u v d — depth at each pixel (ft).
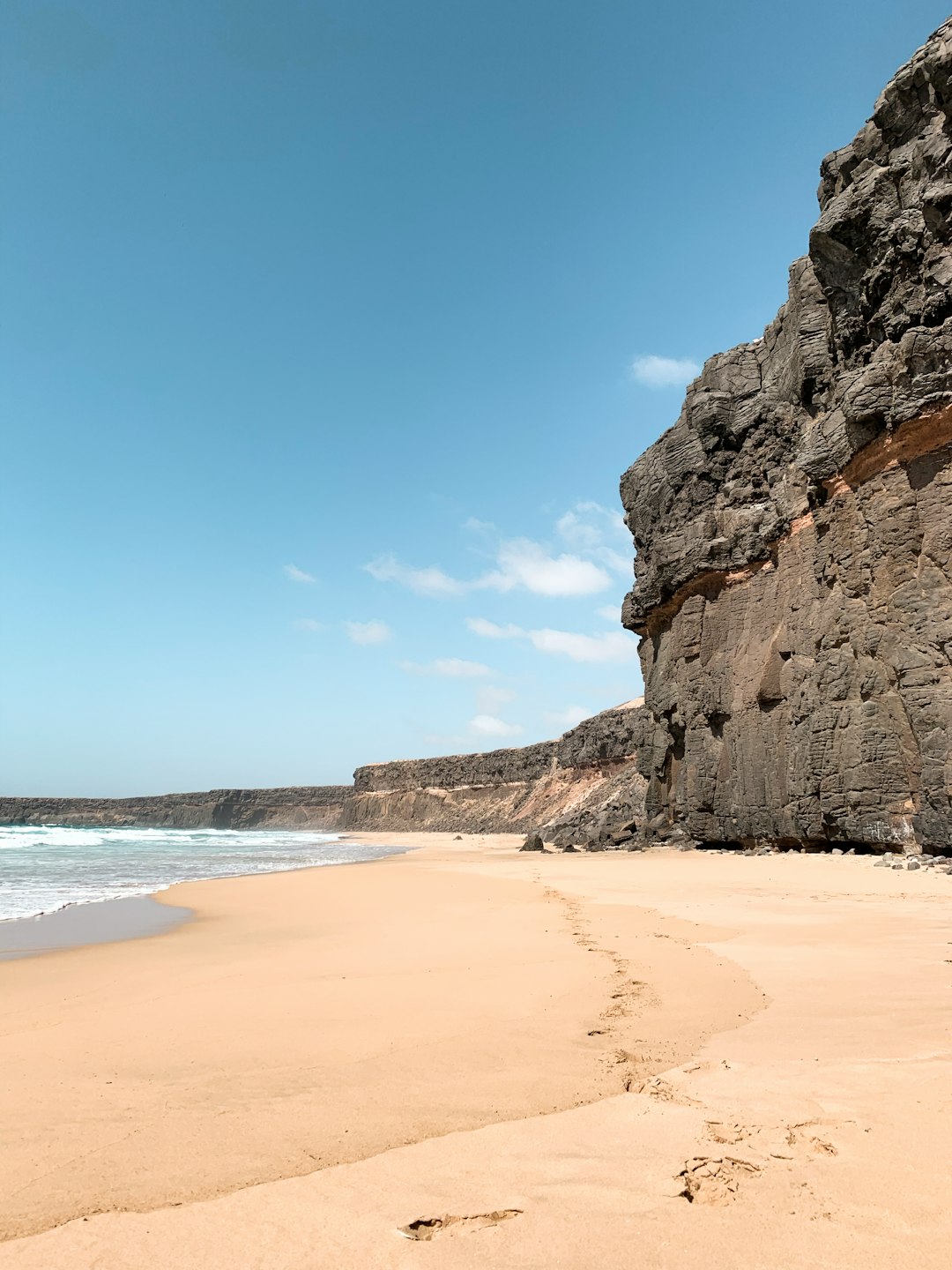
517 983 31.19
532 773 377.91
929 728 72.13
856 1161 13.12
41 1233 12.20
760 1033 22.04
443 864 137.18
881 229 81.20
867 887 61.21
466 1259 10.84
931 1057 18.42
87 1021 28.63
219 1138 15.96
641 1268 10.30
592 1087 18.21
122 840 352.28
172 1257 11.35
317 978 35.40
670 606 131.95
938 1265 9.89
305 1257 11.18
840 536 87.35
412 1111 17.07
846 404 81.51
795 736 94.48
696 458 127.54
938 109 77.56
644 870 91.76
